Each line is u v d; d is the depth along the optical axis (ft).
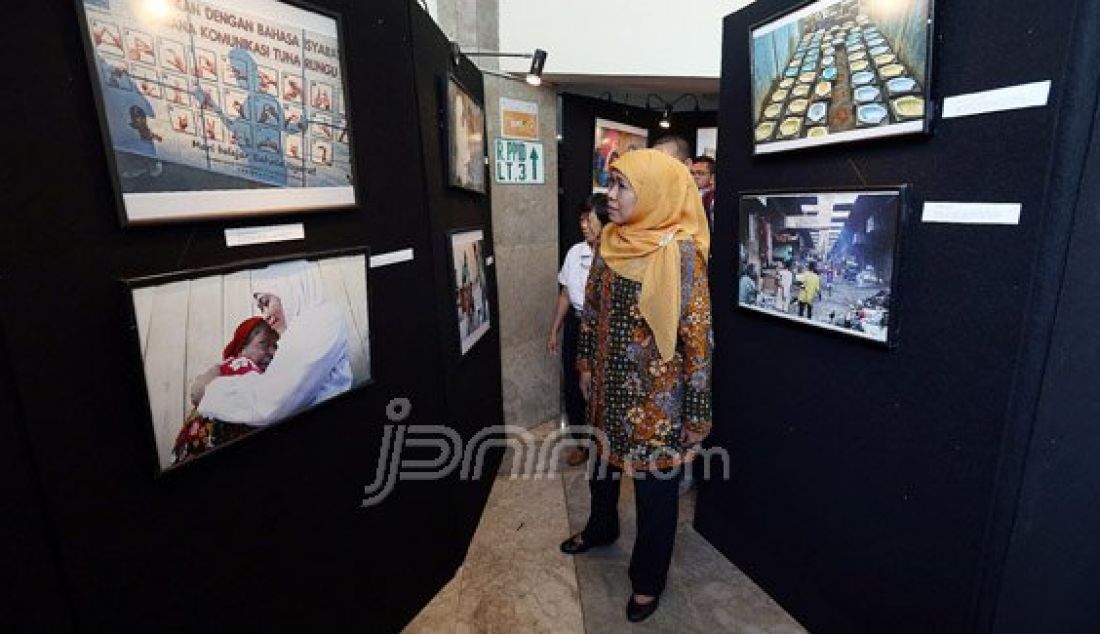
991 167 3.38
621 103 11.46
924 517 4.10
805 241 4.78
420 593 5.77
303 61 3.79
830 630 5.14
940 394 3.87
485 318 7.89
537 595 6.03
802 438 5.24
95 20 2.65
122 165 2.81
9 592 2.63
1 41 2.38
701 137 12.36
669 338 4.85
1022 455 3.47
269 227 3.71
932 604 4.10
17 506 2.63
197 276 3.17
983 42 3.35
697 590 6.05
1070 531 3.97
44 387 2.66
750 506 6.09
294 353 3.88
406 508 5.46
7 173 2.45
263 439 3.83
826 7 4.24
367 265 4.52
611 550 6.81
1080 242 3.22
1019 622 3.91
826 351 4.83
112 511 2.98
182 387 3.18
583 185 10.70
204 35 3.15
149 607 3.21
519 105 9.12
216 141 3.27
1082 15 2.91
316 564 4.39
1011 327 3.37
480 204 7.98
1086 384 3.60
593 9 8.91
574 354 8.74
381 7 4.69
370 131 4.62
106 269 2.84
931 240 3.81
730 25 5.62
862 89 4.06
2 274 2.48
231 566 3.69
